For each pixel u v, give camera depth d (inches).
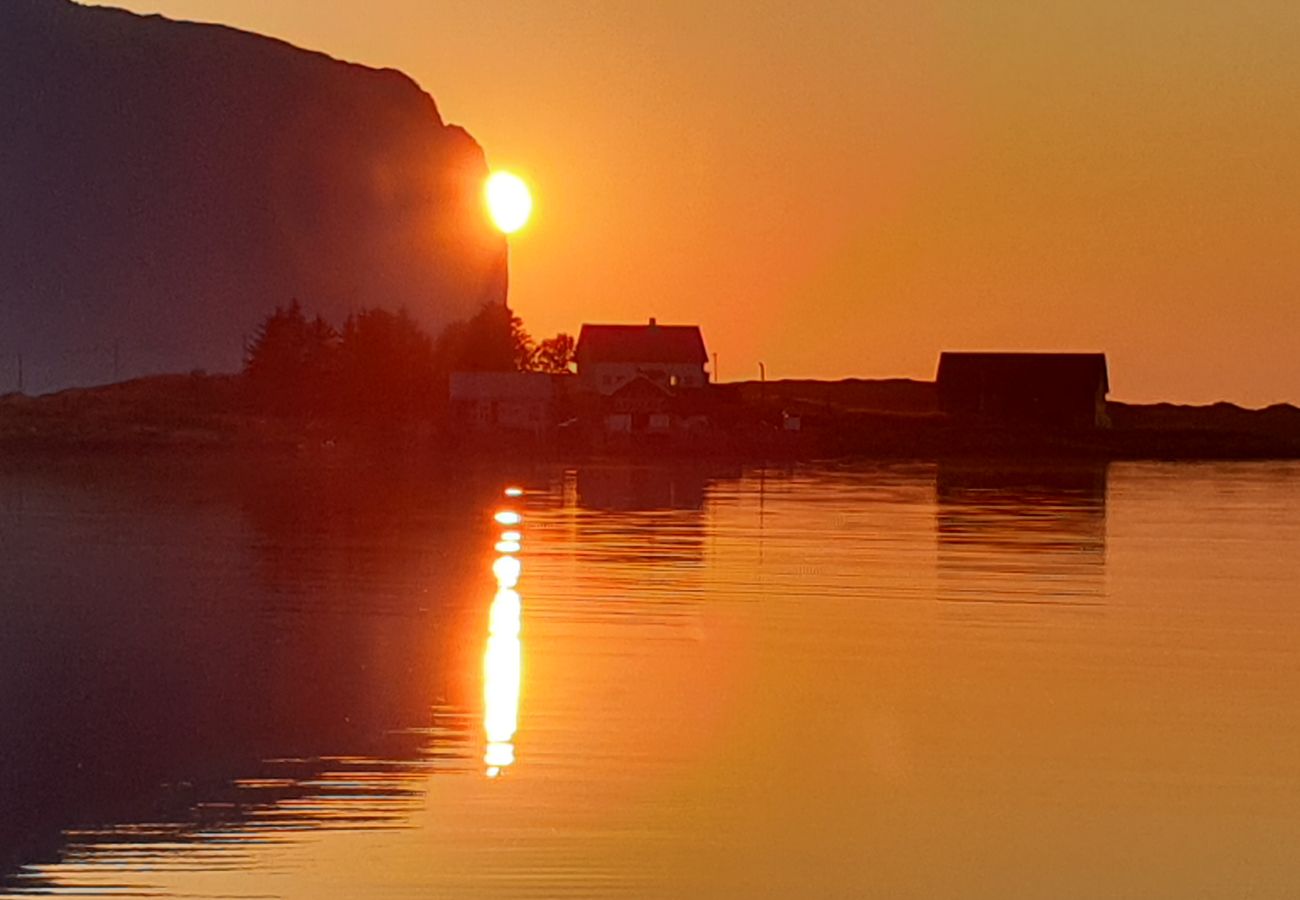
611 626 2945.4
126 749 2021.4
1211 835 1686.8
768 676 2470.5
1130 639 2817.4
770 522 5260.8
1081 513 5762.8
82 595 3417.8
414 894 1498.5
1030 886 1549.0
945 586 3533.5
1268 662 2598.4
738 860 1599.4
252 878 1537.9
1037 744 2047.2
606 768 1923.0
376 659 2628.0
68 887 1513.3
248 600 3324.3
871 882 1556.3
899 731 2117.4
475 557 4133.9
